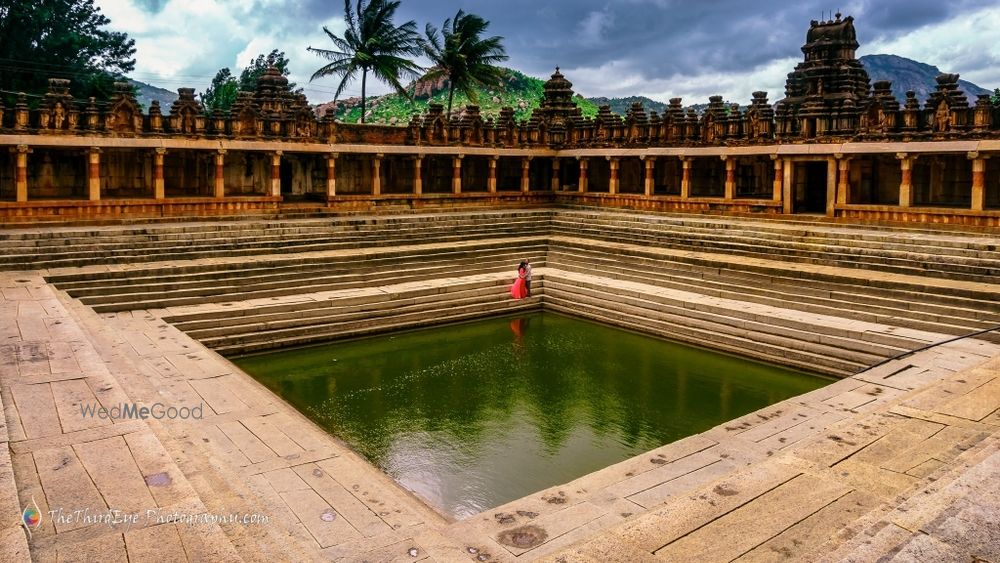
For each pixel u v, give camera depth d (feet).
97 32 160.35
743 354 69.10
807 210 105.29
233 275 77.05
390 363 66.64
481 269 93.66
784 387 60.39
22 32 140.87
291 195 114.21
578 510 32.40
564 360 68.08
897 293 67.56
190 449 32.73
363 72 148.36
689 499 26.76
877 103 88.84
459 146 119.24
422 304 80.48
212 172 105.70
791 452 31.60
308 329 71.72
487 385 60.70
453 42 151.12
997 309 61.46
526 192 127.13
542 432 50.65
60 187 95.40
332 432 50.14
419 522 30.96
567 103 133.39
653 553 22.68
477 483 42.52
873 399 47.26
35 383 35.94
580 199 125.59
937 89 85.71
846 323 65.62
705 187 119.85
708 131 106.52
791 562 20.70
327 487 34.37
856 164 101.19
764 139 100.22
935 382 42.86
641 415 54.03
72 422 30.40
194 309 69.56
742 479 28.58
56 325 49.57
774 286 76.28
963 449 31.42
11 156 90.68
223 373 51.88
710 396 58.23
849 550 19.34
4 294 61.11
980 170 81.82
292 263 81.25
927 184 97.25
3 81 138.00
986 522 19.93
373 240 94.53
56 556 19.61
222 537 21.12
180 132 94.02
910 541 18.99
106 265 75.56
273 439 40.34
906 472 29.07
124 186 99.25
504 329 80.33
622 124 118.73
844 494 27.07
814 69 109.40
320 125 105.60
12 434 28.94
